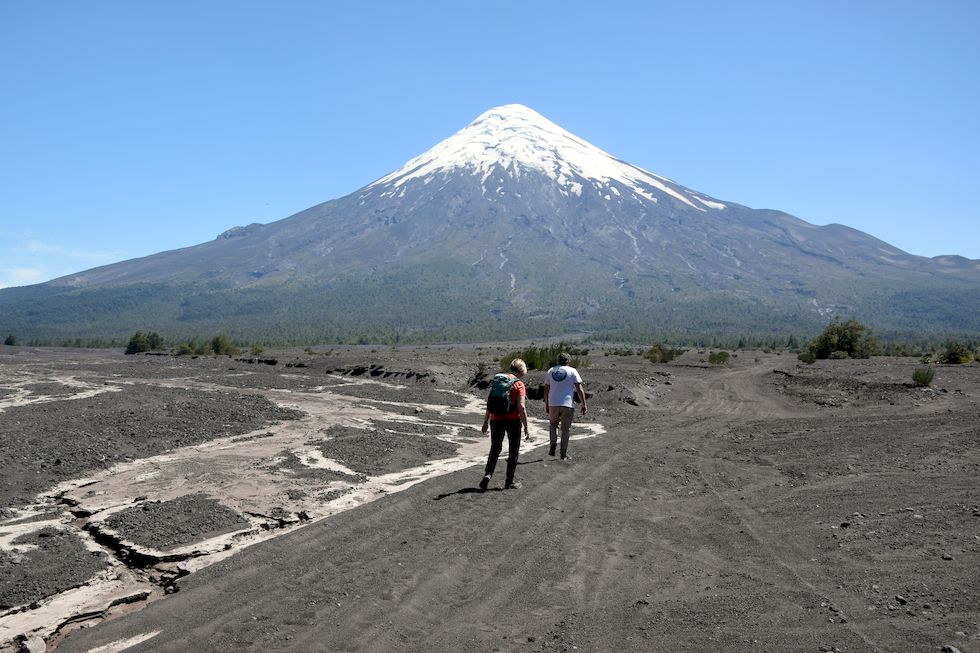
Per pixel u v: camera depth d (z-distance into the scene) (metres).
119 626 5.27
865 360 44.69
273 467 11.13
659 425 18.27
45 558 6.87
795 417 20.09
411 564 6.53
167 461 11.59
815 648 4.49
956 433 14.00
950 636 4.52
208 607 5.58
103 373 32.41
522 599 5.72
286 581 6.11
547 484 10.14
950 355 40.53
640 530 7.80
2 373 30.56
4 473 10.03
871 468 10.96
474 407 22.86
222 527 7.88
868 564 6.19
